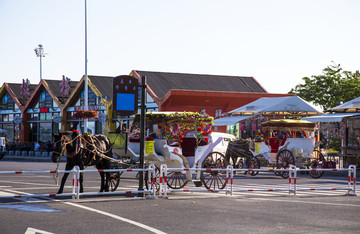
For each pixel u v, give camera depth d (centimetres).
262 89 5841
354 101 3272
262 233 989
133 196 1642
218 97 4897
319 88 6500
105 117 4941
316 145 2833
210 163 1828
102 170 1550
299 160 2722
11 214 1218
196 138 1800
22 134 6988
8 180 2342
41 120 6775
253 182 2283
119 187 1962
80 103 6059
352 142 3164
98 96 5706
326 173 2973
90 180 2355
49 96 6612
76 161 1611
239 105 5069
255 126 4012
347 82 6412
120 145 1723
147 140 1748
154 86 5203
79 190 1670
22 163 4081
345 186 2117
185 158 1753
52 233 976
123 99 1590
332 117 3138
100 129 5822
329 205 1441
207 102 4912
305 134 2816
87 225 1066
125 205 1403
